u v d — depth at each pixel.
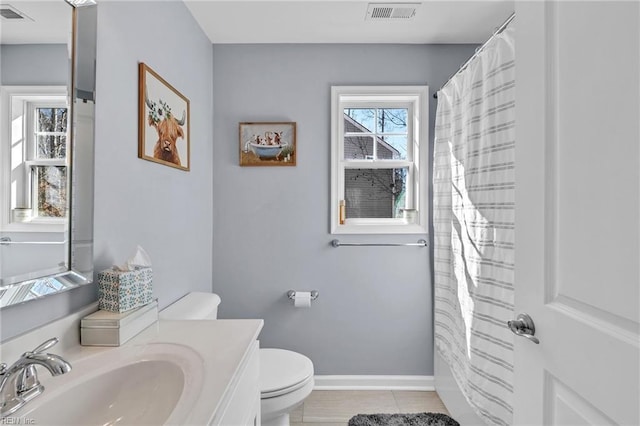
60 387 0.78
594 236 0.69
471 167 1.69
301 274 2.39
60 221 0.95
